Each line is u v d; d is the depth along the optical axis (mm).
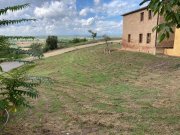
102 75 14070
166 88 10203
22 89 3965
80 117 6426
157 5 2350
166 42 22766
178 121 6086
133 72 14875
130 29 28250
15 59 3270
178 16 2320
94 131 5465
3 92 3613
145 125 5824
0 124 4898
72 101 8266
